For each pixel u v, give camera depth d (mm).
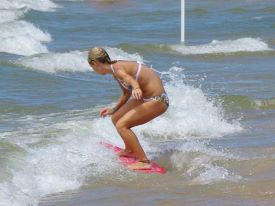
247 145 31562
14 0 111000
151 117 28297
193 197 24375
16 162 27328
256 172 26969
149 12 109312
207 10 115375
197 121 35500
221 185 25469
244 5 124375
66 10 111125
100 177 26812
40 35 75938
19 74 50750
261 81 51188
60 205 23844
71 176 26625
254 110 40125
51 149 29391
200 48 73562
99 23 94000
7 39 66438
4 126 34594
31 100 42000
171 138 33500
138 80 27828
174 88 40906
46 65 55562
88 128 33656
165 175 27234
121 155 28734
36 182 25766
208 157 28891
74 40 76875
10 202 23594
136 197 24625
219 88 47375
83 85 48000
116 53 67062
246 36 88062
